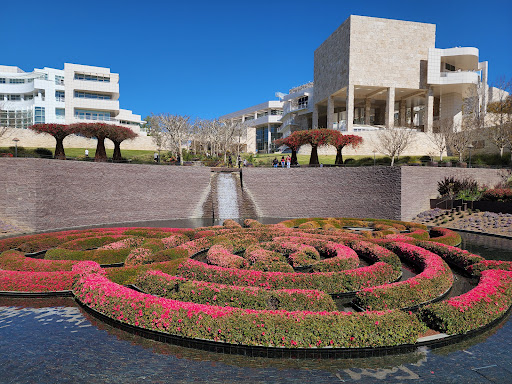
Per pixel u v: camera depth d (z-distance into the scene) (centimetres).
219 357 836
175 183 3553
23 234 2536
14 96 8125
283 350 828
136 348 880
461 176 3606
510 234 2453
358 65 6322
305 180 3725
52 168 2769
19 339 925
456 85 6488
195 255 1775
